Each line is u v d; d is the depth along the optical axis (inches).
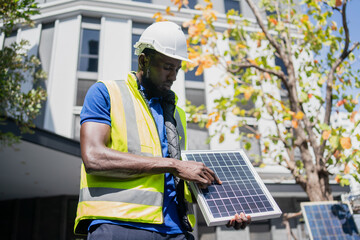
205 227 398.9
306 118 169.2
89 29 460.4
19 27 461.4
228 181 51.6
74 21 456.8
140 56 51.0
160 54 48.5
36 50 445.4
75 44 445.1
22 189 430.0
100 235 39.5
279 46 181.3
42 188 427.8
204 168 44.4
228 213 45.2
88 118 43.6
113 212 40.1
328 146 158.1
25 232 457.4
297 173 163.9
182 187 48.9
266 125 398.9
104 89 47.0
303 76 250.1
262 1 183.8
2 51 197.9
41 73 273.4
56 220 452.4
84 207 42.0
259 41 194.4
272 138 177.9
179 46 49.6
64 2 462.0
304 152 163.0
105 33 454.9
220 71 458.9
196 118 194.7
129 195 41.3
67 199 462.3
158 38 48.9
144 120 48.0
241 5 505.0
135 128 46.4
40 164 335.9
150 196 42.3
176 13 482.3
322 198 153.6
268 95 164.6
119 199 41.0
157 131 48.4
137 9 472.4
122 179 42.4
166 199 46.7
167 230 43.8
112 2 468.1
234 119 416.5
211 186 49.2
